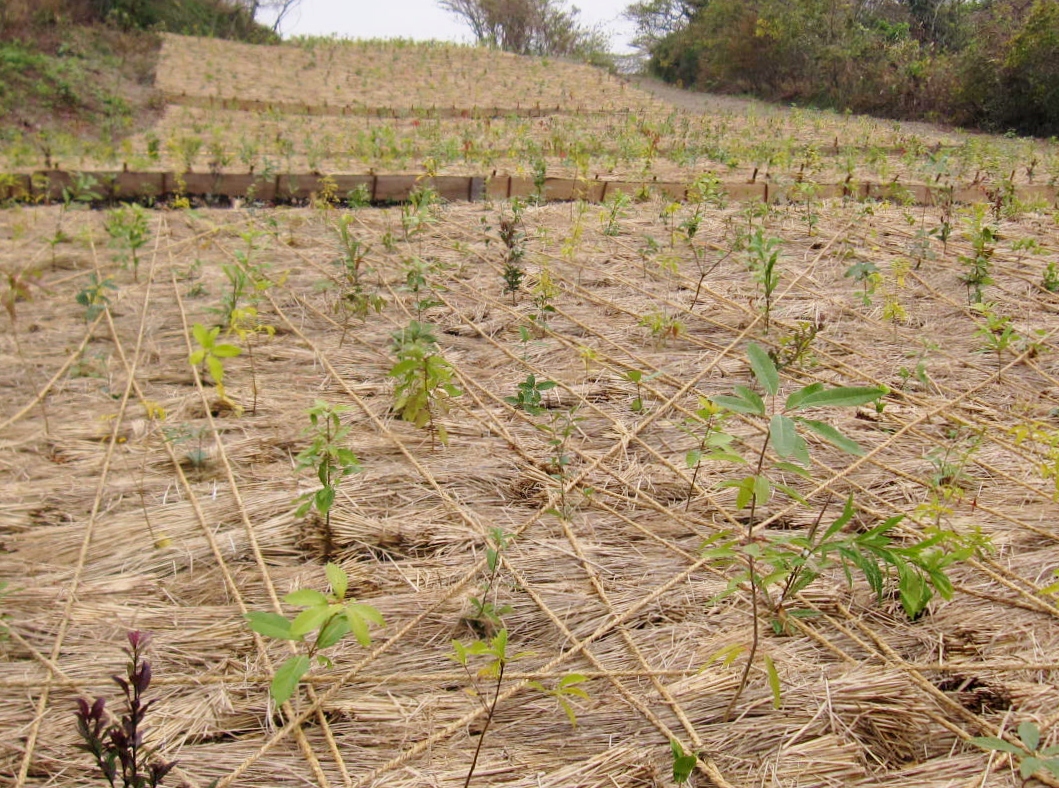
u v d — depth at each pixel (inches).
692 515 111.1
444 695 80.5
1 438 122.6
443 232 237.9
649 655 86.1
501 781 72.0
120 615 89.4
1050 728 77.1
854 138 482.0
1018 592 96.6
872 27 879.7
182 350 155.8
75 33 663.1
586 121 541.0
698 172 325.4
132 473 116.1
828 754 75.0
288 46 821.9
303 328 168.4
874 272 183.2
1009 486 118.9
